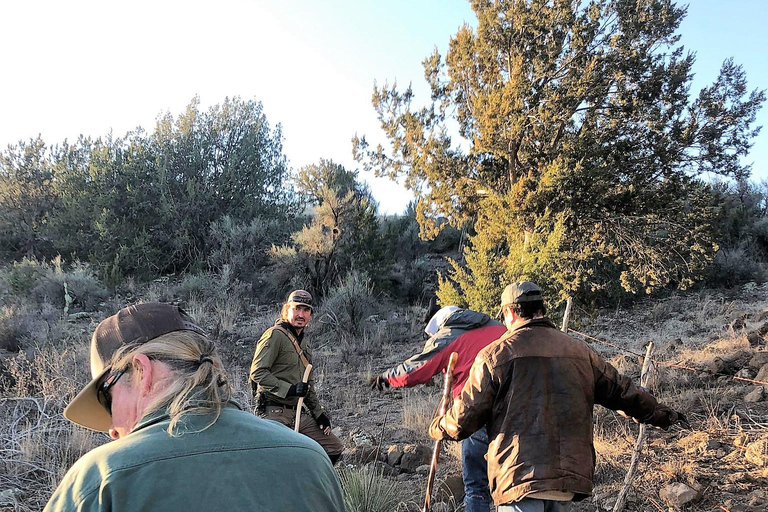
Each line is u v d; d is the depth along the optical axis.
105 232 19.11
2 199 20.80
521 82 13.17
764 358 7.14
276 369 4.57
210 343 1.39
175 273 19.91
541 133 14.05
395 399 8.80
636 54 13.73
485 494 3.85
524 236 11.63
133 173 20.98
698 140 14.12
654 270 14.14
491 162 15.20
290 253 17.53
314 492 1.21
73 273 16.77
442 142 15.34
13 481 4.95
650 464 4.89
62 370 7.77
